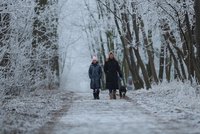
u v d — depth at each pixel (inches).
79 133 452.8
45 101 952.3
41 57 1115.9
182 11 1171.3
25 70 930.7
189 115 614.9
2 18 841.5
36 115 653.3
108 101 991.6
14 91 970.7
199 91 1010.7
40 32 1283.2
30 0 1010.1
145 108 768.9
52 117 639.8
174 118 586.6
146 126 504.4
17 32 913.5
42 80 1075.3
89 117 626.8
